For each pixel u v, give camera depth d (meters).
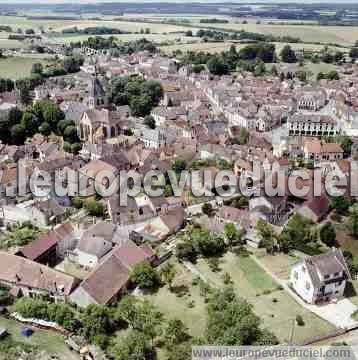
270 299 141.38
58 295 142.12
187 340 125.06
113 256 152.25
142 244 166.12
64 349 123.75
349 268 154.12
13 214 192.50
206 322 131.75
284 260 162.25
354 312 135.75
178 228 182.25
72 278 143.75
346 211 193.25
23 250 158.50
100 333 127.06
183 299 142.25
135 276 146.50
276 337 124.12
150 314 131.50
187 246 162.38
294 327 128.62
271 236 169.38
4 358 120.00
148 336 124.12
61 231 171.50
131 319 129.50
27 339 126.88
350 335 126.12
